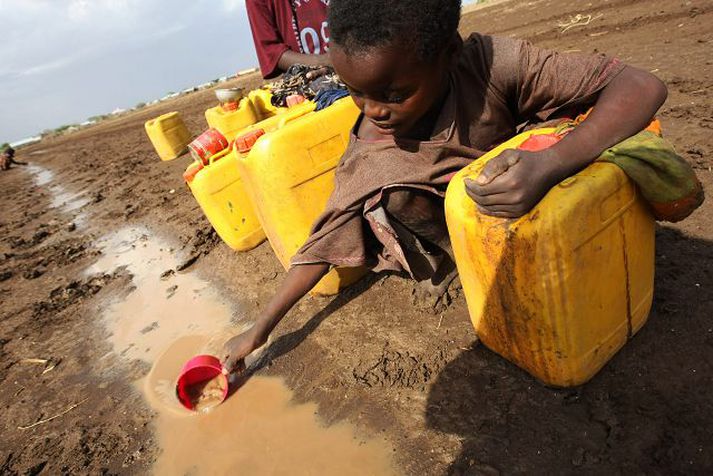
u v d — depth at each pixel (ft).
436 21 4.13
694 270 6.28
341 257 6.40
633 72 4.45
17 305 13.17
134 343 9.62
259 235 11.55
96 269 14.21
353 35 4.06
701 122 10.06
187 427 6.90
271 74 10.94
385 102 4.49
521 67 4.95
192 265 12.21
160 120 26.61
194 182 10.68
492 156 4.67
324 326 7.91
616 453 4.62
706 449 4.39
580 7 27.63
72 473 6.70
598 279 4.54
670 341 5.42
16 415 8.40
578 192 4.06
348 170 6.15
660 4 21.30
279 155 7.31
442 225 6.44
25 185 38.27
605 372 5.36
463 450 5.16
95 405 8.08
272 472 5.75
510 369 5.87
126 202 20.81
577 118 4.97
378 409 6.07
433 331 6.98
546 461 4.76
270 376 7.30
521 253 4.22
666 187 4.36
